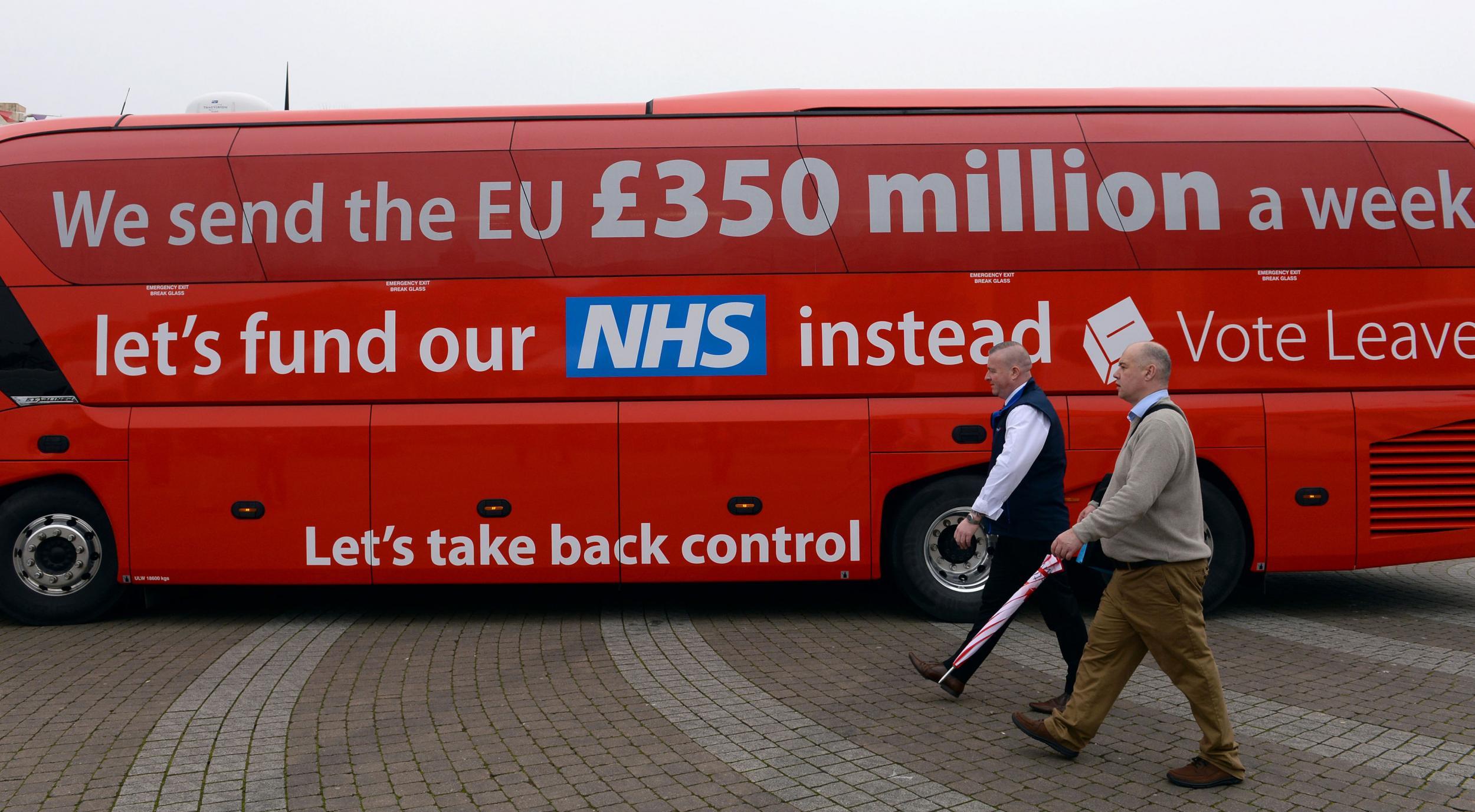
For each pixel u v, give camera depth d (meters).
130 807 3.73
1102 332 6.74
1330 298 6.76
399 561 6.74
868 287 6.74
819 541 6.73
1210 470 6.88
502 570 6.75
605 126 6.94
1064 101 7.01
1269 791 3.81
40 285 6.77
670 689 5.27
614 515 6.73
